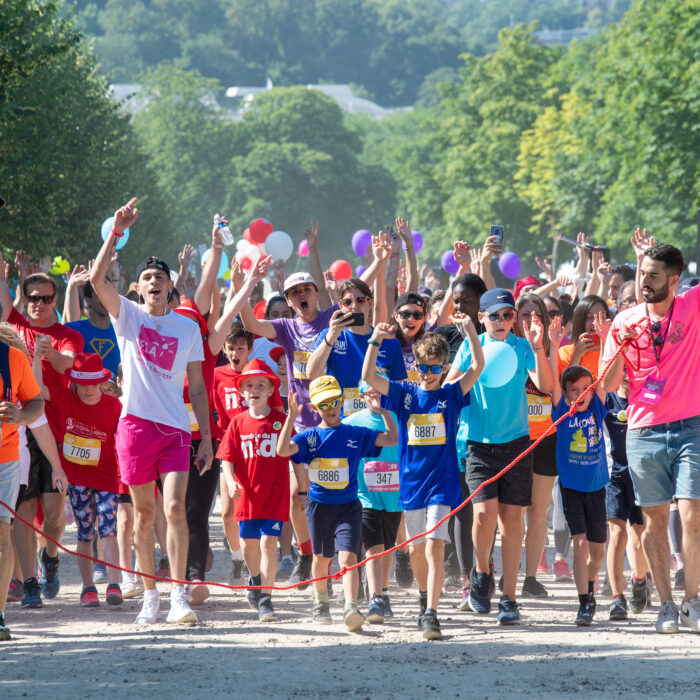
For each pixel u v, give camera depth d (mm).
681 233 130375
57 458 26047
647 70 128500
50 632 23797
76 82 116875
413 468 24203
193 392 25562
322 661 20891
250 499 25922
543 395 28375
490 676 19641
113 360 31750
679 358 24125
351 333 27266
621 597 25578
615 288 40312
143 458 24625
